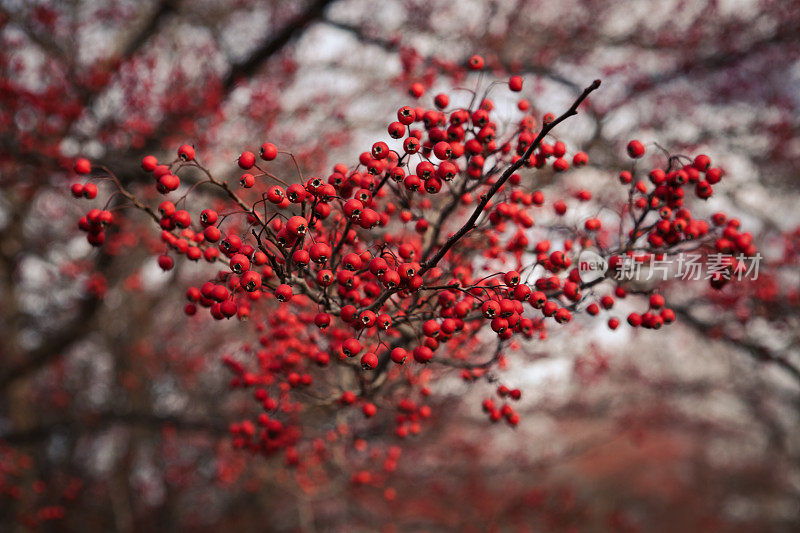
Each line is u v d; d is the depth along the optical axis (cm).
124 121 694
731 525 2077
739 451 2117
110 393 1362
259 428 469
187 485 1230
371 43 819
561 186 637
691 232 297
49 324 1280
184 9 817
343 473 696
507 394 363
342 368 421
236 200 252
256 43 834
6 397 1216
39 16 708
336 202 317
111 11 827
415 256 320
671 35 852
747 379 1271
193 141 702
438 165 260
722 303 609
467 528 1075
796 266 666
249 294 318
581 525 1241
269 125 740
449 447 1019
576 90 795
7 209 1062
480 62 298
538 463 1100
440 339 270
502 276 277
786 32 812
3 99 626
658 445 2069
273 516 1325
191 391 1140
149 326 1235
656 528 2105
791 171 848
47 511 825
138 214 805
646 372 1236
